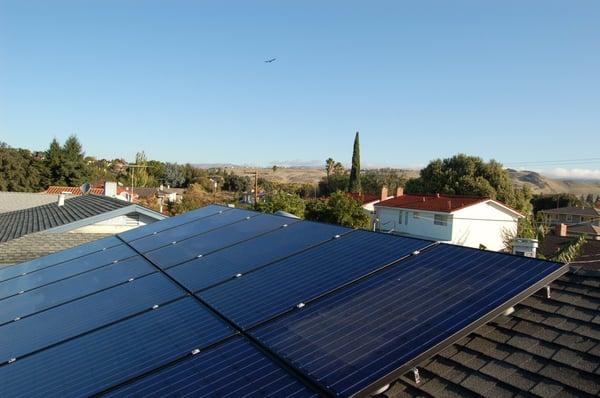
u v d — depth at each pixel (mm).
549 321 3998
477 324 3465
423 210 38062
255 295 4805
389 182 77625
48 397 3561
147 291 5711
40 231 14742
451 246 5137
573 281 4625
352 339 3539
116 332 4562
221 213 10352
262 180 91062
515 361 3535
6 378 4062
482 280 4152
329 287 4625
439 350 3270
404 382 3551
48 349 4508
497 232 37594
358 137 68438
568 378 3221
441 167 54875
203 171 104375
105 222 15445
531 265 4242
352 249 5723
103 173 78562
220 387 3215
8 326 5492
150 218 15867
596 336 3662
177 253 7328
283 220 8156
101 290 6168
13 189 57219
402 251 5316
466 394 3281
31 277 7918
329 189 77938
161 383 3398
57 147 63250
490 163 51531
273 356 3508
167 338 4203
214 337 4027
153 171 95750
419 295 4078
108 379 3643
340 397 2826
